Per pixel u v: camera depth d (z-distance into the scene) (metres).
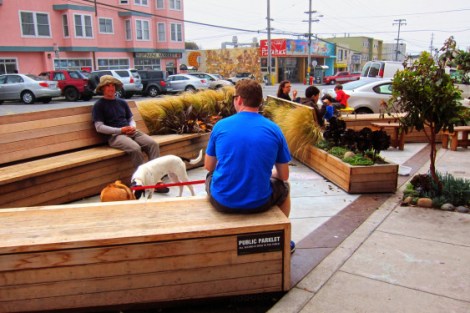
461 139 8.50
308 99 7.69
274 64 58.19
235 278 2.89
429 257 3.55
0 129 4.77
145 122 7.12
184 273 2.81
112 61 36.09
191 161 5.39
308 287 3.11
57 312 2.76
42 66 31.17
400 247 3.75
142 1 37.12
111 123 5.80
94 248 2.67
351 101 12.31
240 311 2.92
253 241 2.85
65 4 31.08
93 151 5.60
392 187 5.44
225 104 8.55
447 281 3.16
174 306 2.94
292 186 5.84
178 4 40.62
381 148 5.99
